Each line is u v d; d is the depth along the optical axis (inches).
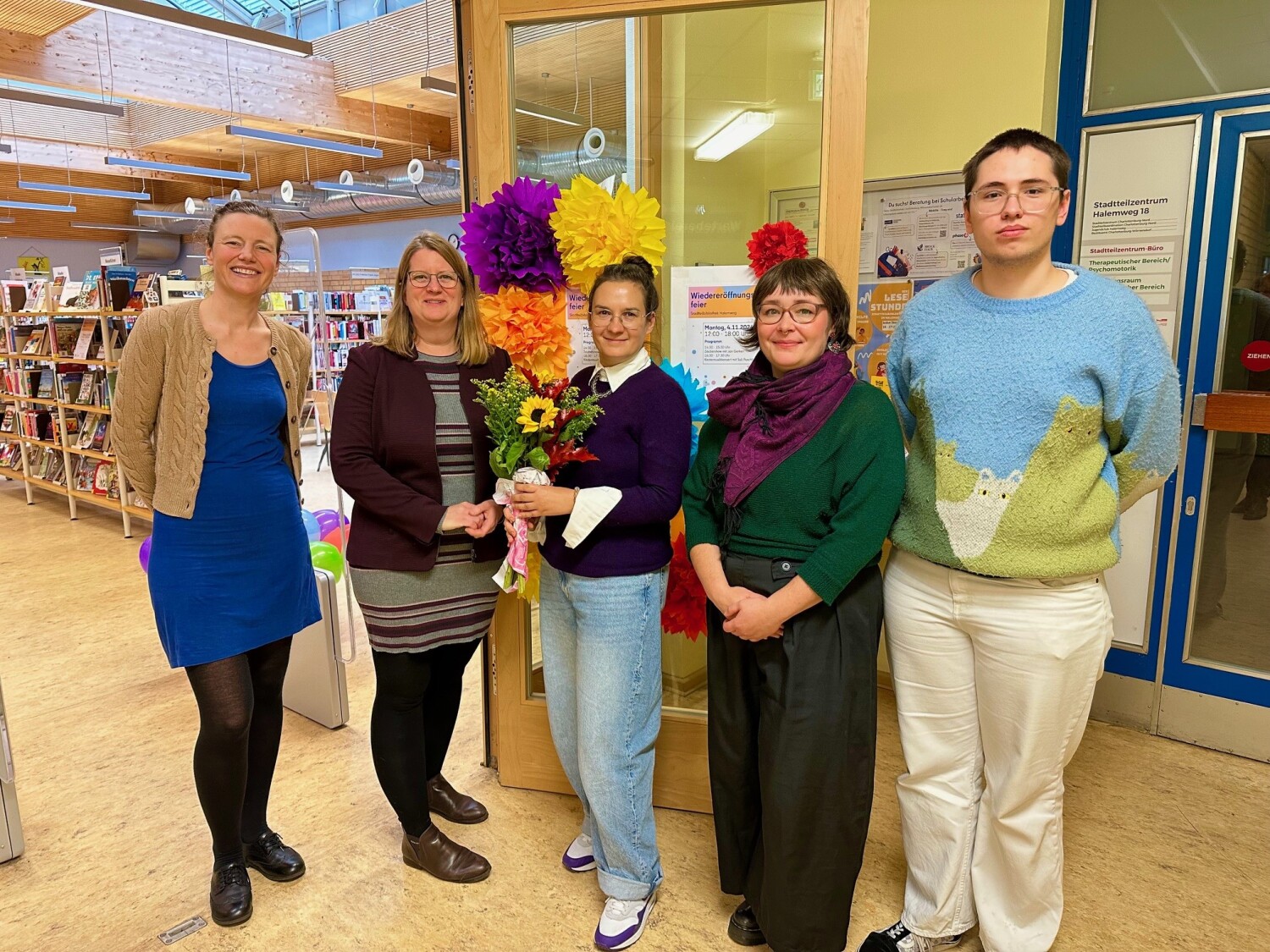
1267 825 87.2
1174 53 99.7
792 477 59.4
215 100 304.7
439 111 365.4
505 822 88.4
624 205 78.5
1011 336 56.2
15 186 494.0
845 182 77.7
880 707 117.6
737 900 75.6
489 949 69.6
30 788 96.2
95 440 231.0
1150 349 55.2
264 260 70.6
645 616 67.9
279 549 74.2
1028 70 107.0
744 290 84.6
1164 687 107.0
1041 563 56.4
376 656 73.6
